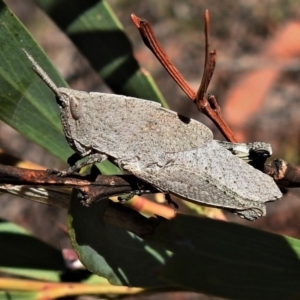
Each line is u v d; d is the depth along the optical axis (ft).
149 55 2.47
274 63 2.14
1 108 0.95
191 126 0.94
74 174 0.88
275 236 0.92
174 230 0.92
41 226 2.15
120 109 0.93
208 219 0.92
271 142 2.11
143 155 0.93
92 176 0.88
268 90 2.22
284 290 0.91
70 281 0.96
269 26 2.46
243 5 2.53
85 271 0.96
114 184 0.89
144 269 0.93
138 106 0.93
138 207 0.96
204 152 0.94
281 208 1.92
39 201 0.91
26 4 2.75
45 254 0.97
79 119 0.93
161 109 0.94
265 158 0.93
